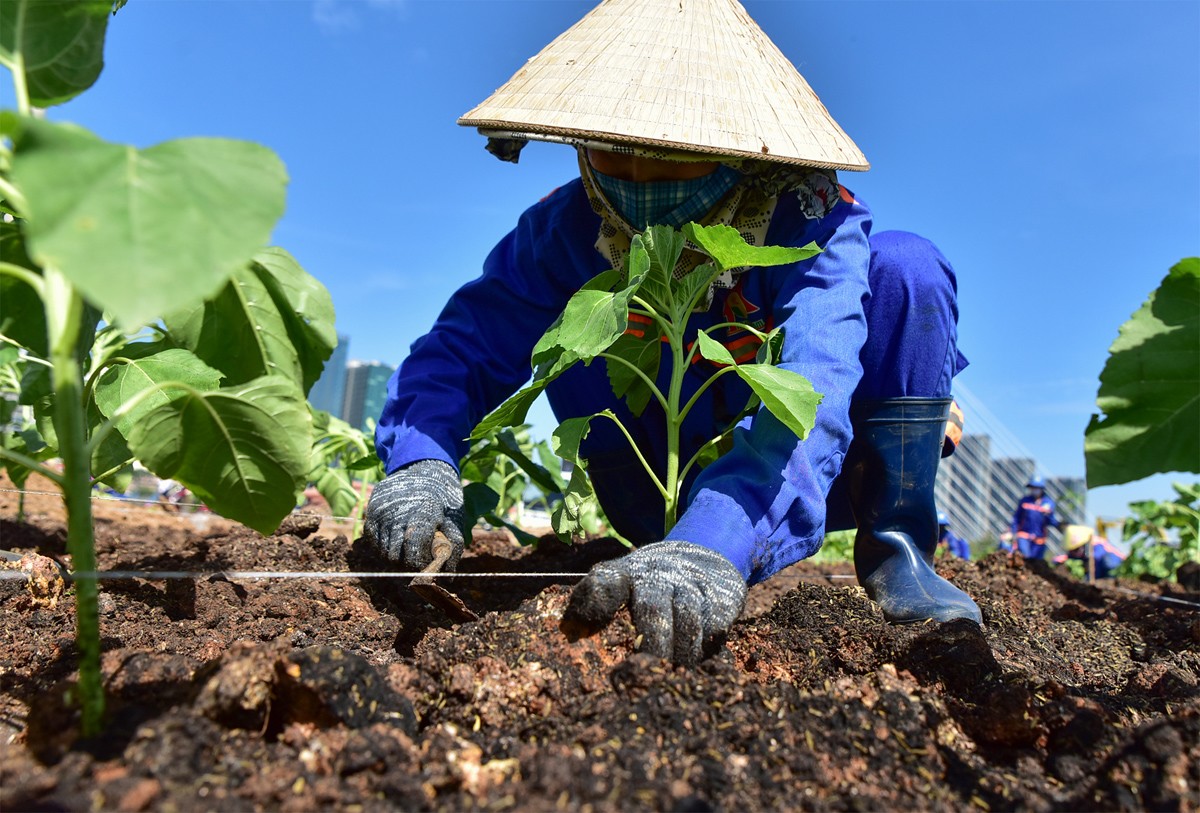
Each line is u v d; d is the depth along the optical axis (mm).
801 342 1939
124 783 1038
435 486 2092
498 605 2500
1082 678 2096
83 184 886
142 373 1778
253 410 1385
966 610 2168
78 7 1293
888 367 2348
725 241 1783
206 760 1153
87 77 1367
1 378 3775
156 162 949
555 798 1135
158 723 1156
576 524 2156
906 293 2295
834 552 8008
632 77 1875
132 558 3201
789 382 1657
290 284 1682
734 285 2311
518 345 2539
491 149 2359
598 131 1754
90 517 1215
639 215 2150
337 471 4375
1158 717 1574
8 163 1187
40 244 821
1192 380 1363
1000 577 3932
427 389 2340
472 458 3078
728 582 1570
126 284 831
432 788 1165
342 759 1179
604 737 1283
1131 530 8234
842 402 1860
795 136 1885
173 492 6023
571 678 1444
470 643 1554
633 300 2174
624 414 2715
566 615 1554
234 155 1003
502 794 1149
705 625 1521
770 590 3879
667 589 1517
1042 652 2262
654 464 2828
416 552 1914
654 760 1224
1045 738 1411
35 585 2074
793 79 2113
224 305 1660
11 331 1656
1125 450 1414
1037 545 10367
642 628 1491
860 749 1328
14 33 1273
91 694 1193
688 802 1128
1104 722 1411
